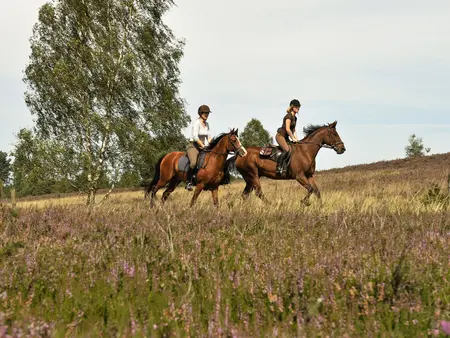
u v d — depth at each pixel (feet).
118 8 104.17
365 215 28.66
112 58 101.30
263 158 50.03
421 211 32.73
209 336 9.80
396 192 56.90
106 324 10.55
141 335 9.71
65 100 101.35
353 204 34.81
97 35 103.76
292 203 35.68
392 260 15.71
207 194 59.47
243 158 50.65
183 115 108.17
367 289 12.25
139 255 16.10
